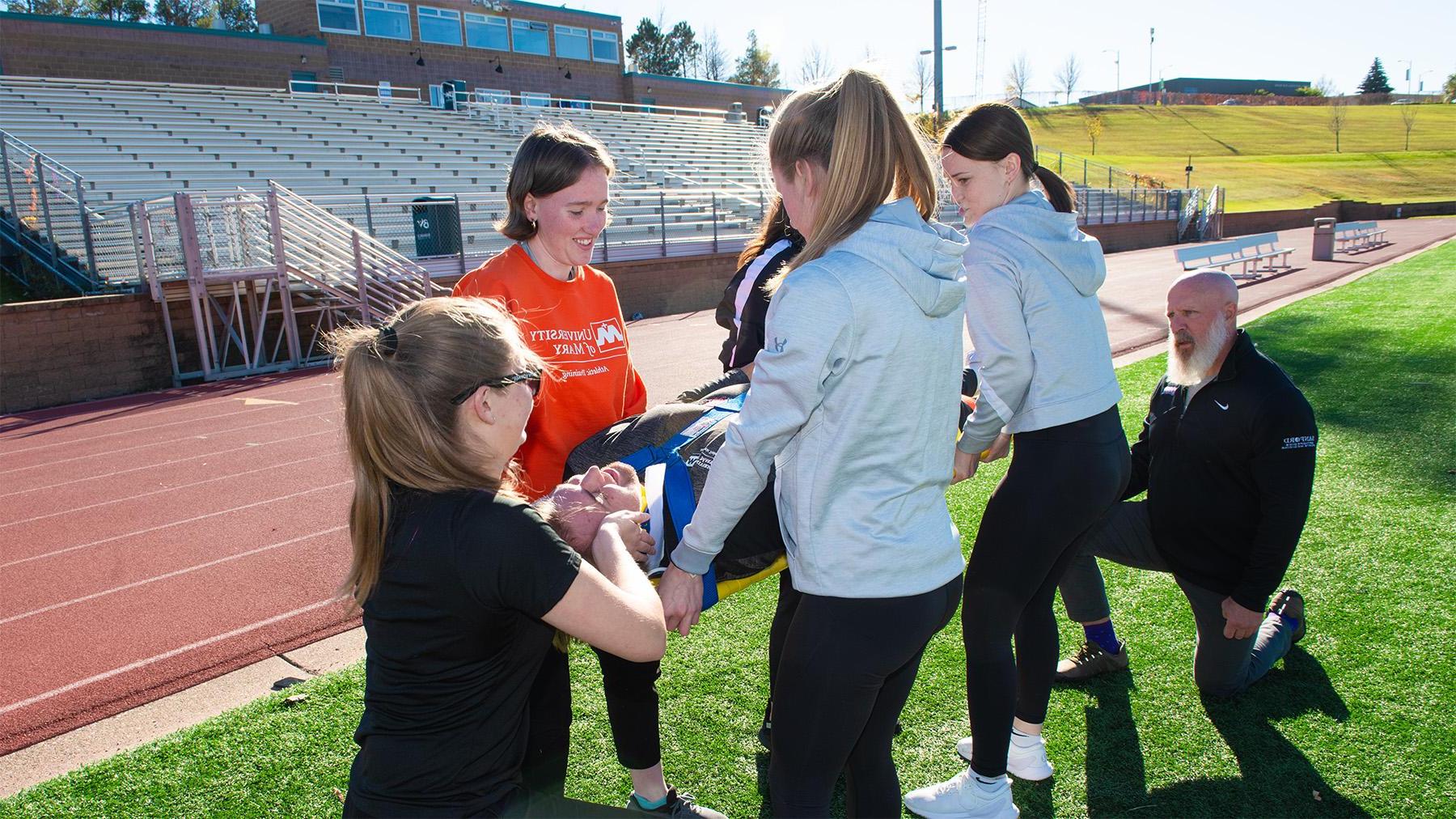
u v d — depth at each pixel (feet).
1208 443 8.19
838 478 4.92
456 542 4.08
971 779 7.02
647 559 5.87
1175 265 67.87
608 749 8.48
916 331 4.84
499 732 4.47
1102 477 6.68
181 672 11.09
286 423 26.73
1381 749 7.77
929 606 5.15
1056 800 7.43
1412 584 10.86
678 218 63.21
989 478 16.46
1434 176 155.53
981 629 6.84
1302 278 52.01
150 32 75.82
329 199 47.85
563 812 5.09
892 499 4.97
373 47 91.81
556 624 4.21
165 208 38.60
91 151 47.85
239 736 8.87
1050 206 6.89
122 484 20.62
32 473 22.06
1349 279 50.42
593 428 7.32
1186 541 8.53
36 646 12.16
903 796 7.47
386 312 39.86
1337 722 8.21
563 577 4.16
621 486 5.93
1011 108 6.88
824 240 4.93
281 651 11.55
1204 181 146.72
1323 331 29.78
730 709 9.03
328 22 88.63
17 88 54.95
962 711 8.90
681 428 6.81
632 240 56.85
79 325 32.68
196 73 78.89
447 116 75.46
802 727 5.19
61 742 9.41
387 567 4.20
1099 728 8.43
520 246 7.03
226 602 13.42
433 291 41.63
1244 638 8.04
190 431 26.32
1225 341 8.15
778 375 4.73
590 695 9.47
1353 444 16.83
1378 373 22.80
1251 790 7.39
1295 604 9.33
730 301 7.52
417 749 4.29
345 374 4.25
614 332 7.50
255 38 82.02
